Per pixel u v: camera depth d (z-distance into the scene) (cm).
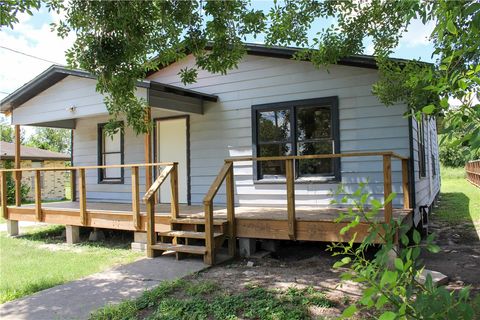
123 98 545
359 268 159
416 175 727
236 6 527
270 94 799
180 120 929
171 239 674
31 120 938
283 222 588
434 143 1411
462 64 215
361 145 710
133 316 381
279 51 762
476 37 177
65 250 760
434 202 1329
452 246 704
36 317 384
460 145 150
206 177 874
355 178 714
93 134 1089
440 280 465
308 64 761
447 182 2533
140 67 551
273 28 647
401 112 679
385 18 611
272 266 566
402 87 527
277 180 792
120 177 1037
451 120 161
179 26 521
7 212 965
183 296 432
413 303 137
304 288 448
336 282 476
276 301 402
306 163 764
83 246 795
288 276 509
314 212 662
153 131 960
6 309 408
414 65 511
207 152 873
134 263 579
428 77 204
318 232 566
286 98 782
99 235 863
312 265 570
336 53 642
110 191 1052
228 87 848
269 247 642
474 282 476
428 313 131
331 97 736
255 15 555
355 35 638
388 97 557
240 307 392
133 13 466
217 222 608
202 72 877
